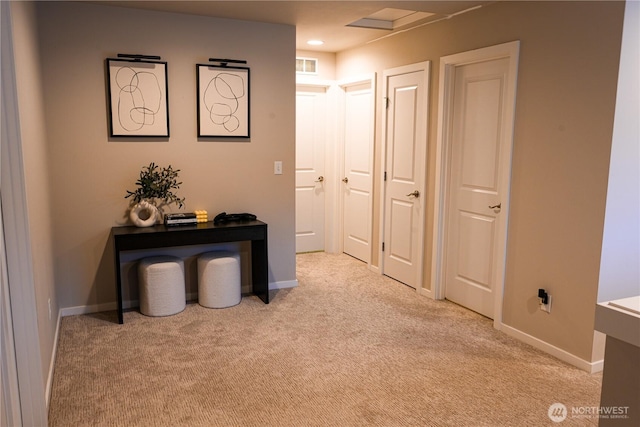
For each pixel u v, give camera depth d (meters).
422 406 2.53
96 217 3.72
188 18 3.79
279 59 4.14
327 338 3.36
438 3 3.42
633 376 1.42
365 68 4.98
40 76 3.27
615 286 2.87
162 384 2.72
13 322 2.12
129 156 3.76
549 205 3.07
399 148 4.55
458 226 4.00
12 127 2.02
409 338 3.38
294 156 4.34
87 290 3.77
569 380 2.80
